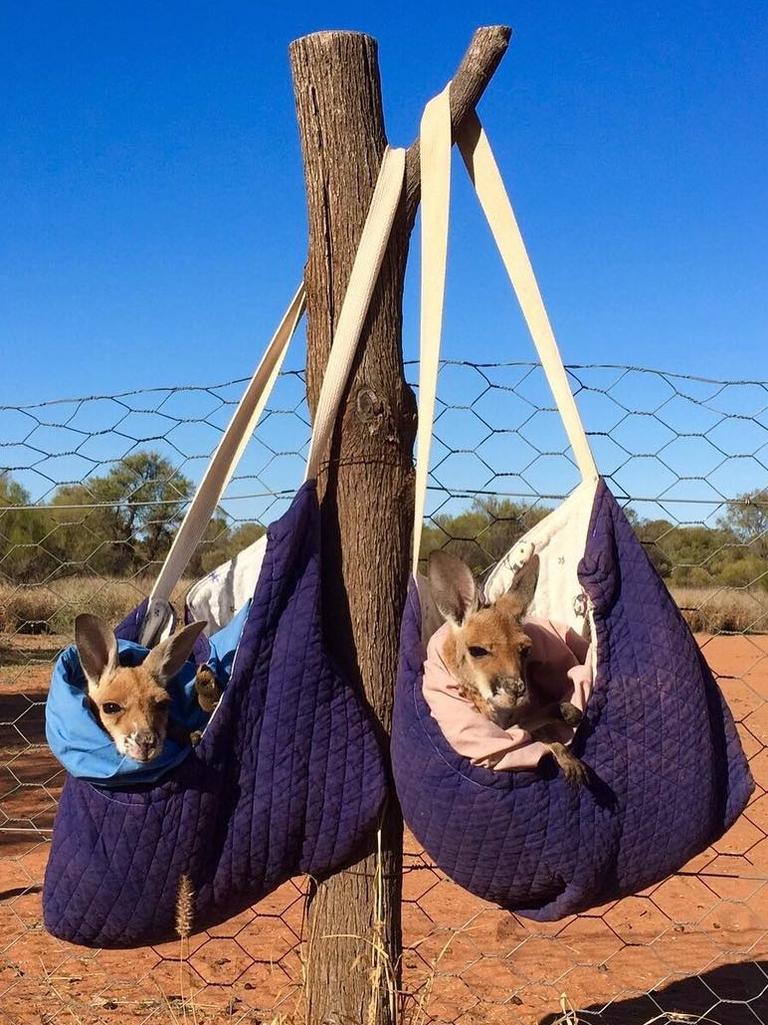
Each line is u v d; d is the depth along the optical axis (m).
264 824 1.70
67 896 1.69
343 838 1.73
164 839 1.66
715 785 1.67
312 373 1.89
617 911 2.82
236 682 1.69
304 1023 1.85
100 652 1.93
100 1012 2.22
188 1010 2.21
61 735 1.66
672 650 1.67
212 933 2.67
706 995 2.31
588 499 1.83
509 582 2.02
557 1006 2.24
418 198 1.84
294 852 1.73
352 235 1.85
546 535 1.92
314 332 1.88
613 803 1.64
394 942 1.83
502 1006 2.23
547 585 1.95
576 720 1.71
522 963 2.47
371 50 1.86
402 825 1.83
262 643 1.70
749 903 2.85
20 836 3.44
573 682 1.73
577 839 1.63
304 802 1.71
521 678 1.88
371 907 1.80
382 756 1.76
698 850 1.67
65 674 1.83
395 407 1.85
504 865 1.64
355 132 1.84
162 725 1.68
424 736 1.65
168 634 2.04
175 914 1.69
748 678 6.21
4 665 6.08
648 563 1.69
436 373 1.75
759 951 2.55
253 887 1.72
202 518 1.92
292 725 1.70
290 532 1.71
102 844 1.67
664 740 1.65
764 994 2.31
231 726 1.68
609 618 1.67
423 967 2.43
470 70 1.77
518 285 1.77
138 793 1.66
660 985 2.35
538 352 1.76
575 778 1.62
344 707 1.73
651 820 1.65
